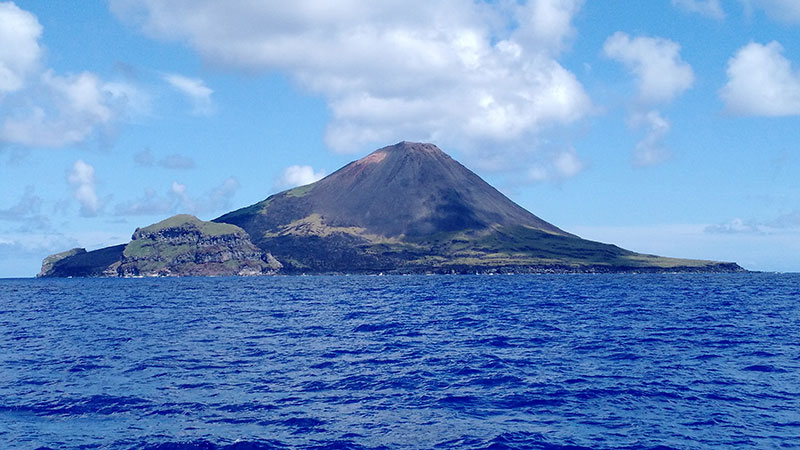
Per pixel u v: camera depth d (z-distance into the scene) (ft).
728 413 102.42
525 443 87.66
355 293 596.29
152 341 201.05
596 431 93.20
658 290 619.67
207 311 350.43
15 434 92.02
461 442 88.22
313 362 155.22
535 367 145.38
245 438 90.22
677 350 172.76
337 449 85.25
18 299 560.20
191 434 92.12
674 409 105.29
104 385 126.72
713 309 338.13
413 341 197.16
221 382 129.49
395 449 85.30
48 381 131.13
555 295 517.14
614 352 169.27
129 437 90.68
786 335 209.15
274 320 282.36
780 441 87.40
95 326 259.80
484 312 321.73
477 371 140.46
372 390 121.39
